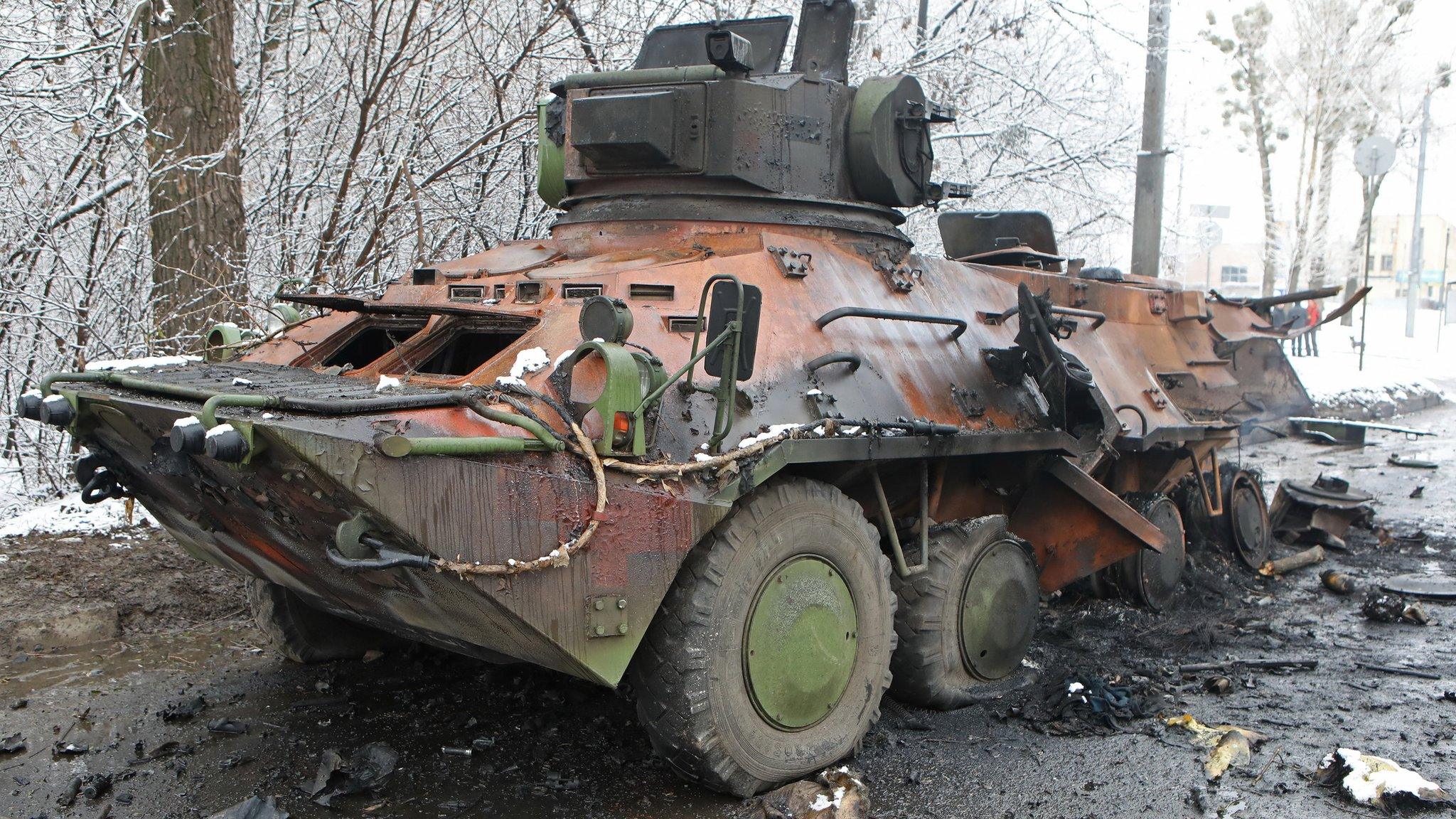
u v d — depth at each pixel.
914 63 12.71
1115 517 6.73
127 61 9.82
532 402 4.23
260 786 4.79
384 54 10.52
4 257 9.16
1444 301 30.08
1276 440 15.56
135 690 5.89
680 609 4.44
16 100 8.84
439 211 11.33
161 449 4.34
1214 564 8.99
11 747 5.10
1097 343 8.13
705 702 4.45
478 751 5.12
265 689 5.94
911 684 5.77
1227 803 4.68
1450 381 21.34
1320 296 11.05
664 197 5.88
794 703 4.83
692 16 11.70
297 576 5.10
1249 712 5.85
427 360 5.00
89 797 4.67
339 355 5.65
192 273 8.89
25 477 9.38
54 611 6.70
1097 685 6.04
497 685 6.00
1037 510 7.09
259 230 10.67
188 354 8.71
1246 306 11.38
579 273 5.08
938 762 5.18
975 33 13.28
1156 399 8.20
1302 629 7.57
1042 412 6.39
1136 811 4.64
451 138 11.55
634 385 4.22
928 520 6.14
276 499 4.23
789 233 5.85
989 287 7.03
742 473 4.45
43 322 9.13
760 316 5.04
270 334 6.11
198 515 5.08
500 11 11.23
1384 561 9.55
